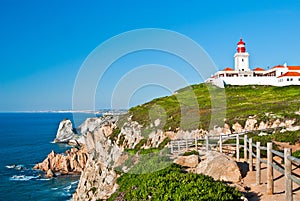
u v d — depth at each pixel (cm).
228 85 7806
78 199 3238
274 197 1219
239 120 3881
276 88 7012
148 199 1169
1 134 12925
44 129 15612
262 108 4459
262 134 2908
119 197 1535
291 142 2491
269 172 1259
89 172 3425
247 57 9538
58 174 5000
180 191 1105
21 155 7188
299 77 8144
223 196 1066
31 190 4228
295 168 1653
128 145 3281
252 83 8300
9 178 4853
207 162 1592
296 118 3650
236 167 1502
